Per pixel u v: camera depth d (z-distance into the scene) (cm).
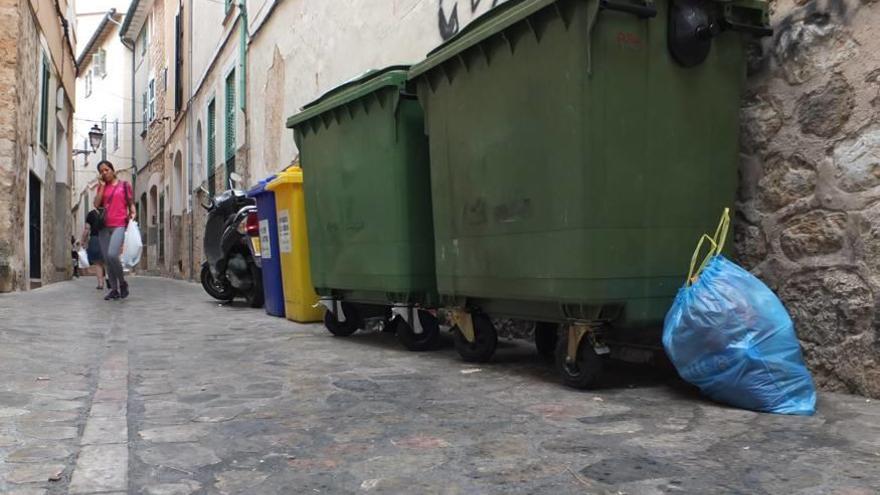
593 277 352
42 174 1320
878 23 331
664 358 436
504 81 394
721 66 375
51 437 300
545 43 364
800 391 323
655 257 362
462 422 323
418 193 501
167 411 349
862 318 337
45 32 1334
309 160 609
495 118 402
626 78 351
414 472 258
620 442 287
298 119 609
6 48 1032
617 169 352
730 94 379
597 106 346
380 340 588
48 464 266
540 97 370
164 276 2459
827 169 353
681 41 358
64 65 1655
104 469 261
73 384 407
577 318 366
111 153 3525
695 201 371
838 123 348
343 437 302
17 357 479
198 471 262
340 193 563
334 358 499
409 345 527
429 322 524
